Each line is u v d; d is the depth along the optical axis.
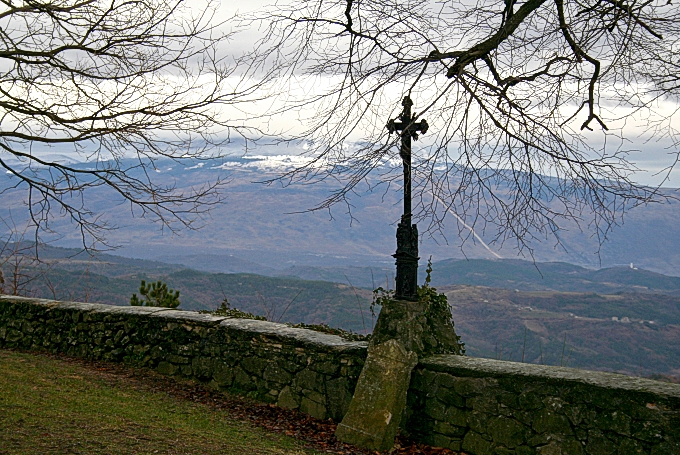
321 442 6.09
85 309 9.11
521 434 5.52
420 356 6.31
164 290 10.59
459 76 5.29
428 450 6.02
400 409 6.12
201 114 6.96
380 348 6.26
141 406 6.58
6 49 6.77
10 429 4.95
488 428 5.72
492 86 5.39
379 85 5.65
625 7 5.20
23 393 6.37
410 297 6.48
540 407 5.44
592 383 5.20
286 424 6.63
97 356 8.84
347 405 6.61
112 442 4.97
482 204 5.43
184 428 5.88
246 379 7.51
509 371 5.69
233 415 6.80
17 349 9.45
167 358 8.26
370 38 5.96
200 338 8.01
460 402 5.93
